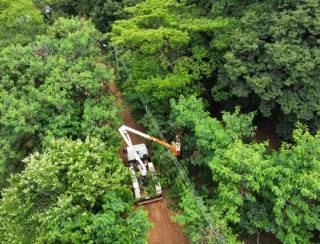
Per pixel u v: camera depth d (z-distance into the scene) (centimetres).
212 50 2600
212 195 2303
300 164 1841
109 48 3338
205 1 2788
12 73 2323
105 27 3766
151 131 2597
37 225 1761
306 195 1708
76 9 3975
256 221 1919
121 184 2034
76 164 1789
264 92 2195
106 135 2191
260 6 2425
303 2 2236
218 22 2441
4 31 2811
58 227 1664
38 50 2502
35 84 2352
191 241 1875
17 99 2194
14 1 2870
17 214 1772
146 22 2589
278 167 1809
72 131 2192
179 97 2536
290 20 2167
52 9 3912
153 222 2292
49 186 1794
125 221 1798
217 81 2600
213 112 2877
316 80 2142
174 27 2577
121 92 3147
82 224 1670
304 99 2175
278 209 1772
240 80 2369
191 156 2348
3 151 2075
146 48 2497
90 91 2292
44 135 2170
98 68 2381
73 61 2469
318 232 2022
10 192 1816
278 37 2211
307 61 2062
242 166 1825
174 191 2430
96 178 1777
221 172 1833
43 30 2988
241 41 2275
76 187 1761
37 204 1830
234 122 2098
